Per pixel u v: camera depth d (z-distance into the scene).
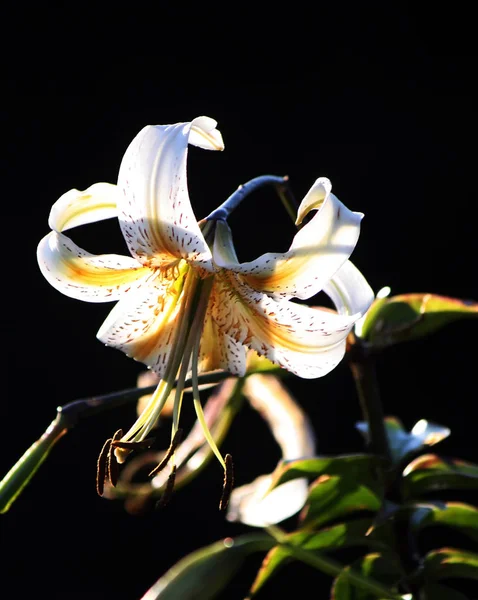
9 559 2.20
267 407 1.32
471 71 2.25
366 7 2.29
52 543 2.22
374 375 1.25
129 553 2.21
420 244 2.24
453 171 2.24
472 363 2.19
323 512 1.25
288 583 2.10
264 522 1.27
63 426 1.18
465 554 1.23
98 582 2.19
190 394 1.96
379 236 2.25
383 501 1.23
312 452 1.31
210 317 1.19
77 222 1.15
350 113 2.29
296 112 2.30
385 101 2.28
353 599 1.24
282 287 1.14
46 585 2.20
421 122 2.27
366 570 1.24
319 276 1.13
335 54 2.30
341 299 1.15
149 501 1.29
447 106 2.25
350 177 2.27
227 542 1.23
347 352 1.24
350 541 1.25
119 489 1.29
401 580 1.23
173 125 1.12
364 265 2.24
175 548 2.19
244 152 2.29
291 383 2.20
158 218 1.12
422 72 2.27
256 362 1.22
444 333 2.22
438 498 2.13
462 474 1.24
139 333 1.19
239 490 1.29
